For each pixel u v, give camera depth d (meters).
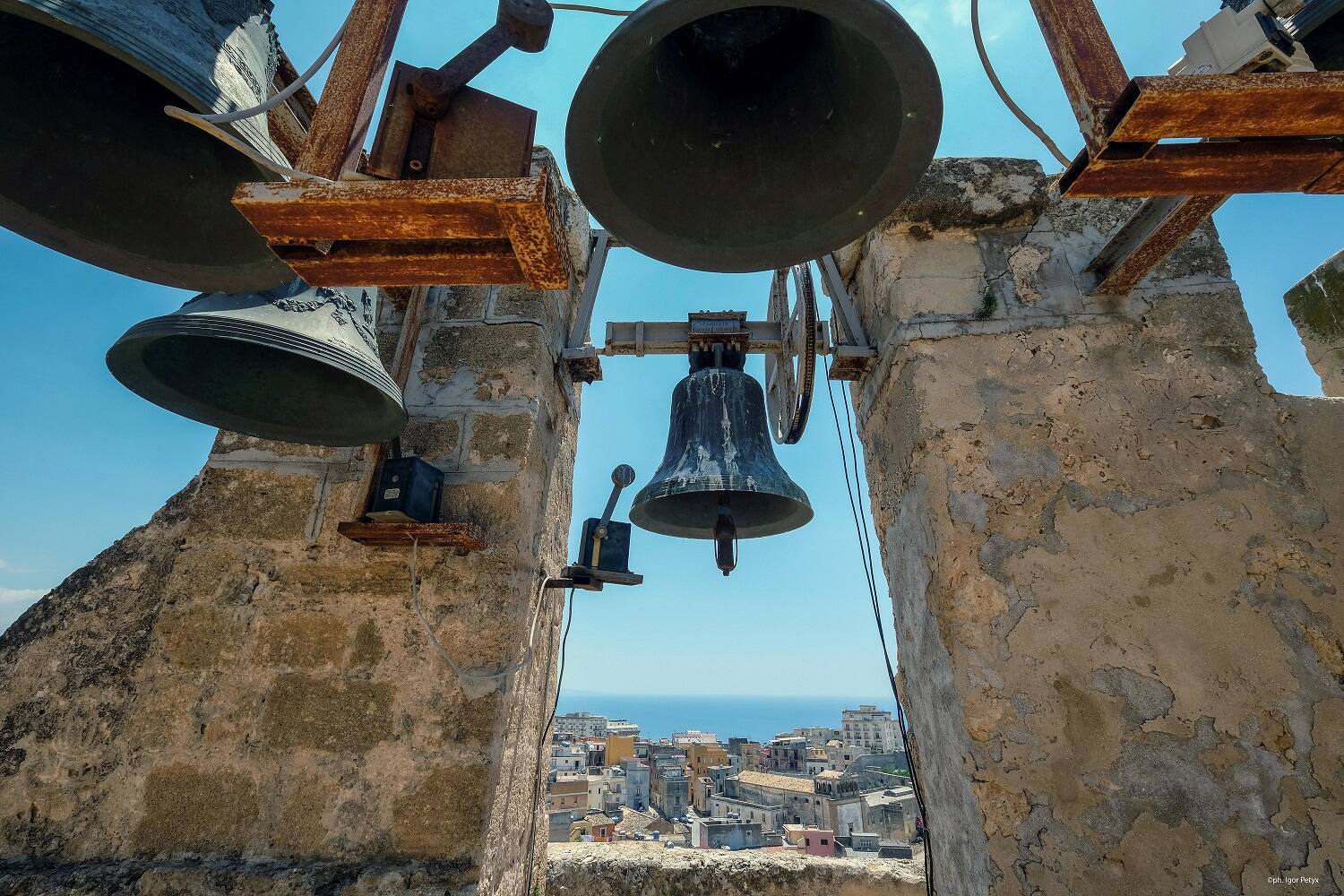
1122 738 1.92
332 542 2.28
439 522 2.19
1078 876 1.81
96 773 2.04
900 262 2.59
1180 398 2.28
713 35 1.60
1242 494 2.13
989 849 1.87
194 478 2.52
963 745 2.02
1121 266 2.26
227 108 1.16
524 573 2.35
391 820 1.93
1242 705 1.90
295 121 1.91
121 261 1.43
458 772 1.97
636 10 1.06
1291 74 0.90
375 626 2.16
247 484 2.38
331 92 1.09
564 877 3.21
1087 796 1.88
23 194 1.34
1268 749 1.85
